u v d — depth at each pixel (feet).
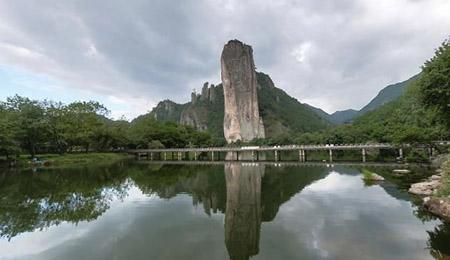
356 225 69.00
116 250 59.26
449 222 67.67
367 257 51.34
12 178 169.27
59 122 303.07
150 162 296.51
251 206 94.53
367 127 342.44
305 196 105.40
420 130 207.21
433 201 78.07
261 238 63.82
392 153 273.75
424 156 205.26
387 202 89.66
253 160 309.42
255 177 164.96
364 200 94.07
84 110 344.90
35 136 266.98
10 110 285.02
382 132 282.97
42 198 112.27
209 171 205.16
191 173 193.98
